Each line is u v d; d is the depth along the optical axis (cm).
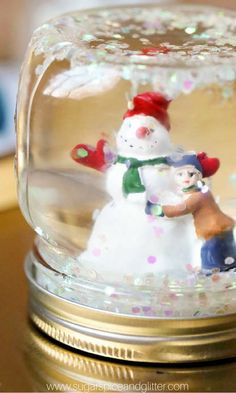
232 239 27
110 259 27
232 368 27
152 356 27
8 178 41
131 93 27
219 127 28
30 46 31
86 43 29
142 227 27
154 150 27
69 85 28
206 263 27
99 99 28
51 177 29
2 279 32
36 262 30
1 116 59
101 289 28
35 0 68
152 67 27
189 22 34
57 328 28
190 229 27
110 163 27
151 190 27
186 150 27
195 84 27
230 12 37
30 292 30
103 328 27
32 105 29
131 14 35
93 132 28
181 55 28
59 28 31
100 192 28
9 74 64
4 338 29
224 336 27
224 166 27
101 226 27
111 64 28
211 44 30
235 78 28
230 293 28
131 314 27
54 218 28
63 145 28
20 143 29
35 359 28
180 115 27
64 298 28
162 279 27
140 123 27
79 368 27
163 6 37
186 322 27
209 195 27
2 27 70
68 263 28
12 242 35
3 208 38
